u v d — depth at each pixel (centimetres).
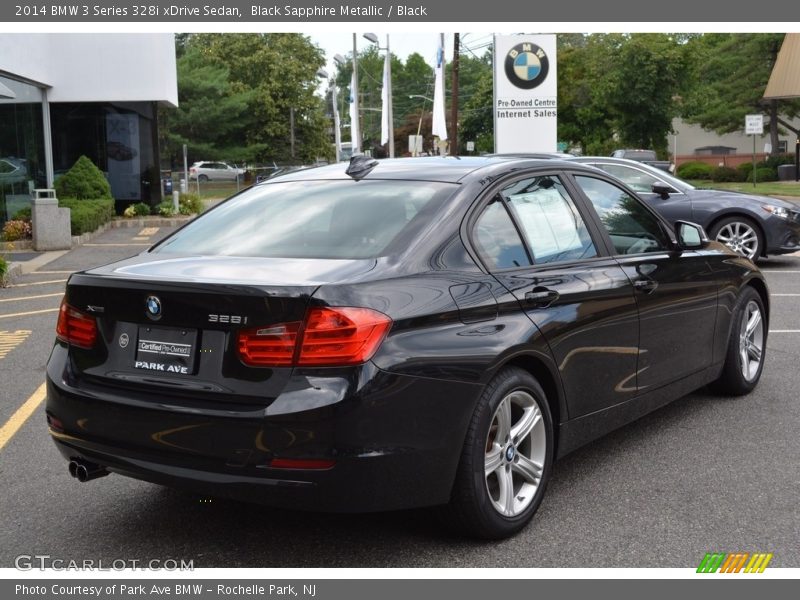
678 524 406
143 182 2569
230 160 6241
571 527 404
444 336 355
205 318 341
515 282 399
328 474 324
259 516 422
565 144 5978
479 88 8231
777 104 5478
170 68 2642
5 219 2038
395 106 13050
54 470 490
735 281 589
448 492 360
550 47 2802
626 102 5294
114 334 370
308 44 7081
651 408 505
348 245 383
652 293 486
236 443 329
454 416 354
